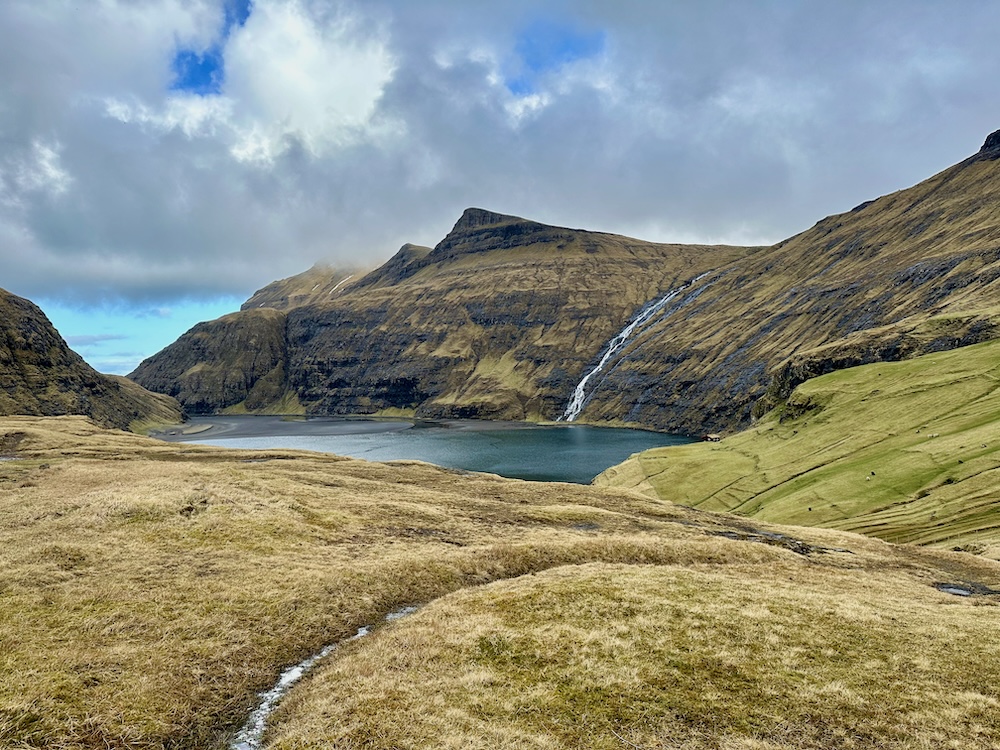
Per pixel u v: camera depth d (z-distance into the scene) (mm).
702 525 62031
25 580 26031
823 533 64125
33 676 18391
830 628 25281
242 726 18344
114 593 25656
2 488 56938
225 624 23875
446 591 31797
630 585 30484
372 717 17594
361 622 26781
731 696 19297
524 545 40719
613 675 20484
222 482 51250
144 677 19344
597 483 164500
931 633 25203
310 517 43375
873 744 16859
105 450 104375
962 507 83312
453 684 19859
